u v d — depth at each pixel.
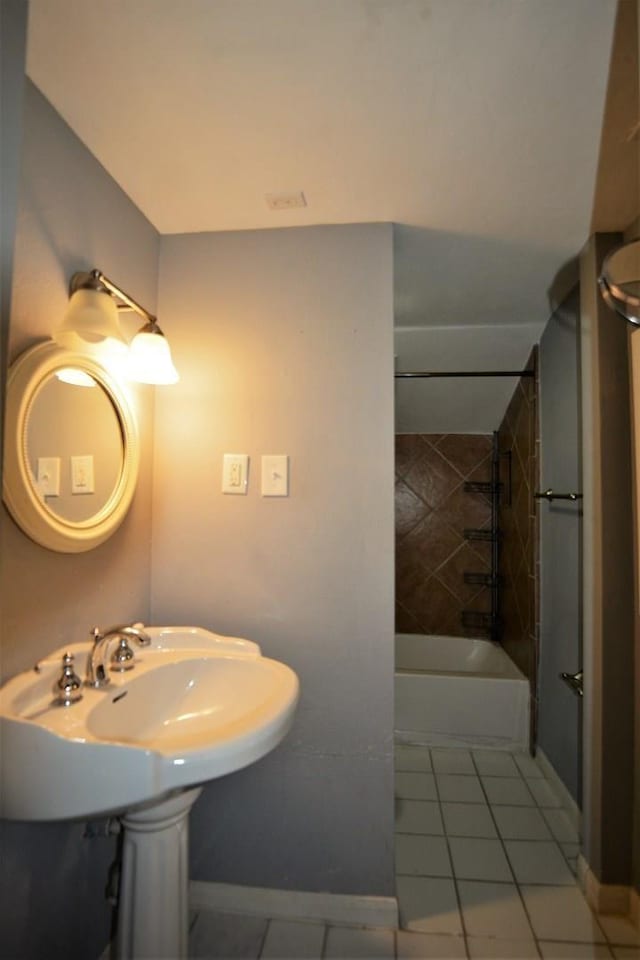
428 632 2.98
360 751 1.32
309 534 1.36
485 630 2.92
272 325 1.40
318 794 1.33
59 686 0.90
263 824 1.34
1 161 0.71
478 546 2.95
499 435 2.93
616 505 1.38
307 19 0.79
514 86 0.91
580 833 1.55
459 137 1.04
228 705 1.14
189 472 1.41
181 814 0.98
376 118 0.99
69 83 0.92
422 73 0.88
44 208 0.96
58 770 0.78
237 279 1.41
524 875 1.48
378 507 1.34
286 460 1.37
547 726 2.05
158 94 0.94
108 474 1.16
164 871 0.95
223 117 0.99
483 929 1.28
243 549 1.38
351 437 1.36
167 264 1.44
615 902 1.33
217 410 1.41
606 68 0.86
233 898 1.32
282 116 0.99
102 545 1.17
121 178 1.19
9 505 0.86
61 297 1.01
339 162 1.12
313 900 1.31
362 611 1.34
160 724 1.11
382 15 0.78
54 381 0.98
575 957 1.22
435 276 1.71
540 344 2.23
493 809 1.81
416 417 2.88
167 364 1.17
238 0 0.76
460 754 2.21
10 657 0.88
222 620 1.38
